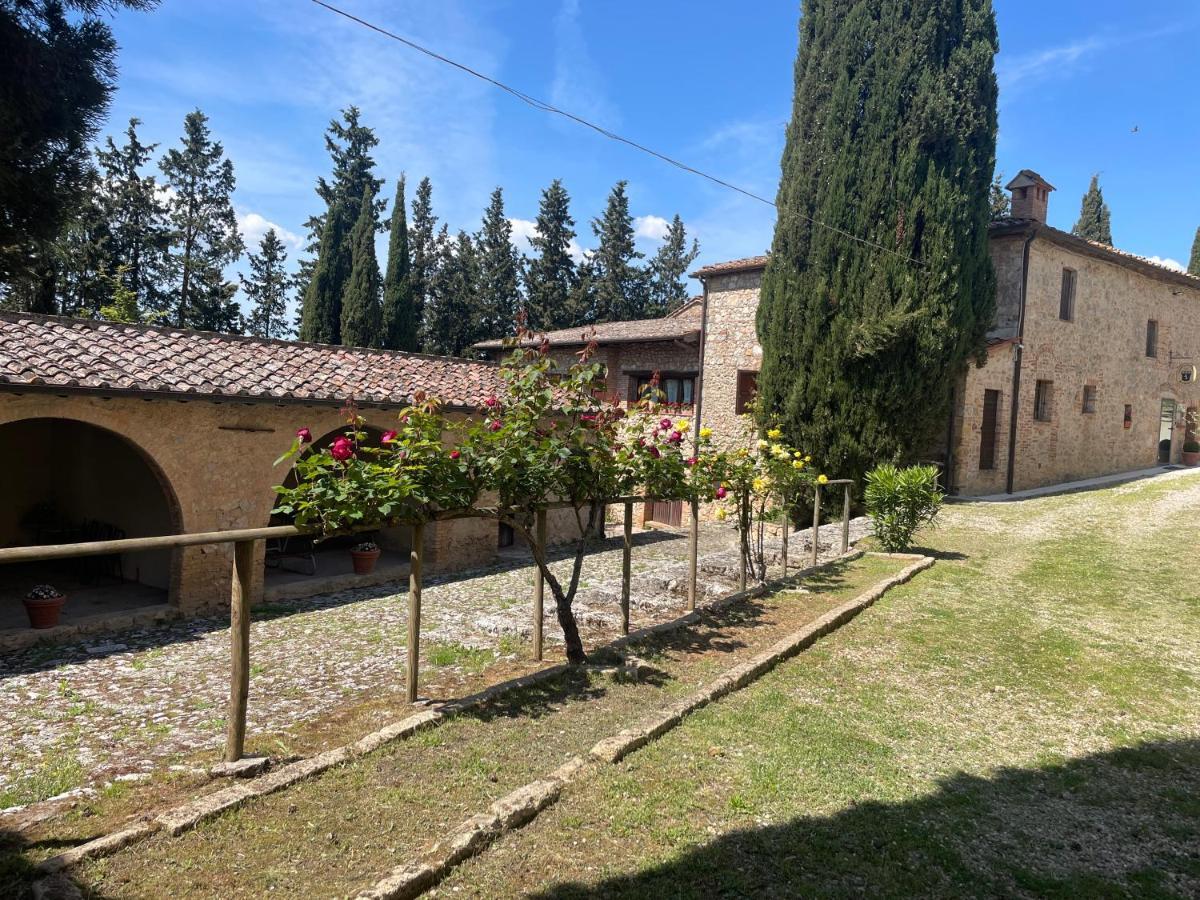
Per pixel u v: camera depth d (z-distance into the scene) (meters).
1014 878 3.05
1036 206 18.11
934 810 3.62
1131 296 21.77
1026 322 17.95
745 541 8.08
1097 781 4.04
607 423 5.66
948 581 9.06
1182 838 3.45
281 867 2.79
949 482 16.64
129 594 9.46
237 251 38.88
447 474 4.60
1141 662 6.10
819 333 15.80
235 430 9.24
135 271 33.84
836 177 15.62
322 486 4.04
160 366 8.73
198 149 37.47
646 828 3.26
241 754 3.72
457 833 3.02
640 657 5.71
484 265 41.31
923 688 5.42
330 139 36.47
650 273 46.75
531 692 4.89
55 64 6.37
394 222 30.64
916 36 15.10
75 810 3.31
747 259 19.12
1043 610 7.73
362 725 4.30
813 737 4.39
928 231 15.06
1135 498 15.68
